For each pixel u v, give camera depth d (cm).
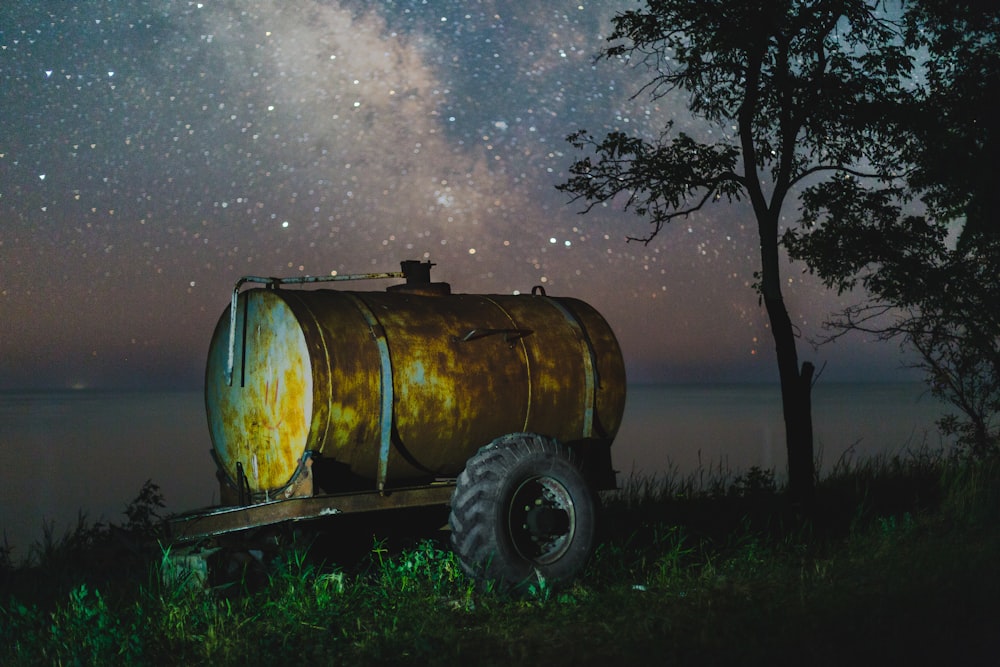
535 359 826
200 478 2294
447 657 562
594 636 608
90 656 593
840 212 1109
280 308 755
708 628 605
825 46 1028
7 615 682
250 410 779
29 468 2595
